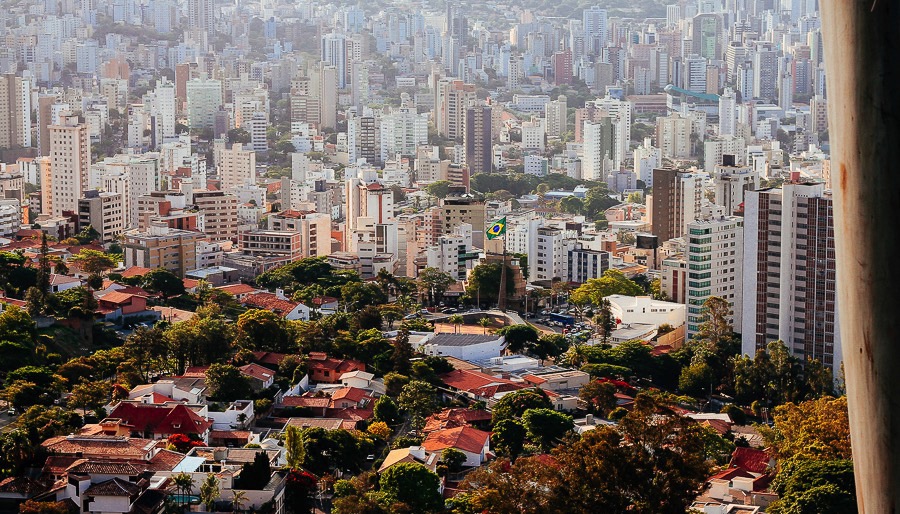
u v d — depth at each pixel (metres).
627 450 134.50
